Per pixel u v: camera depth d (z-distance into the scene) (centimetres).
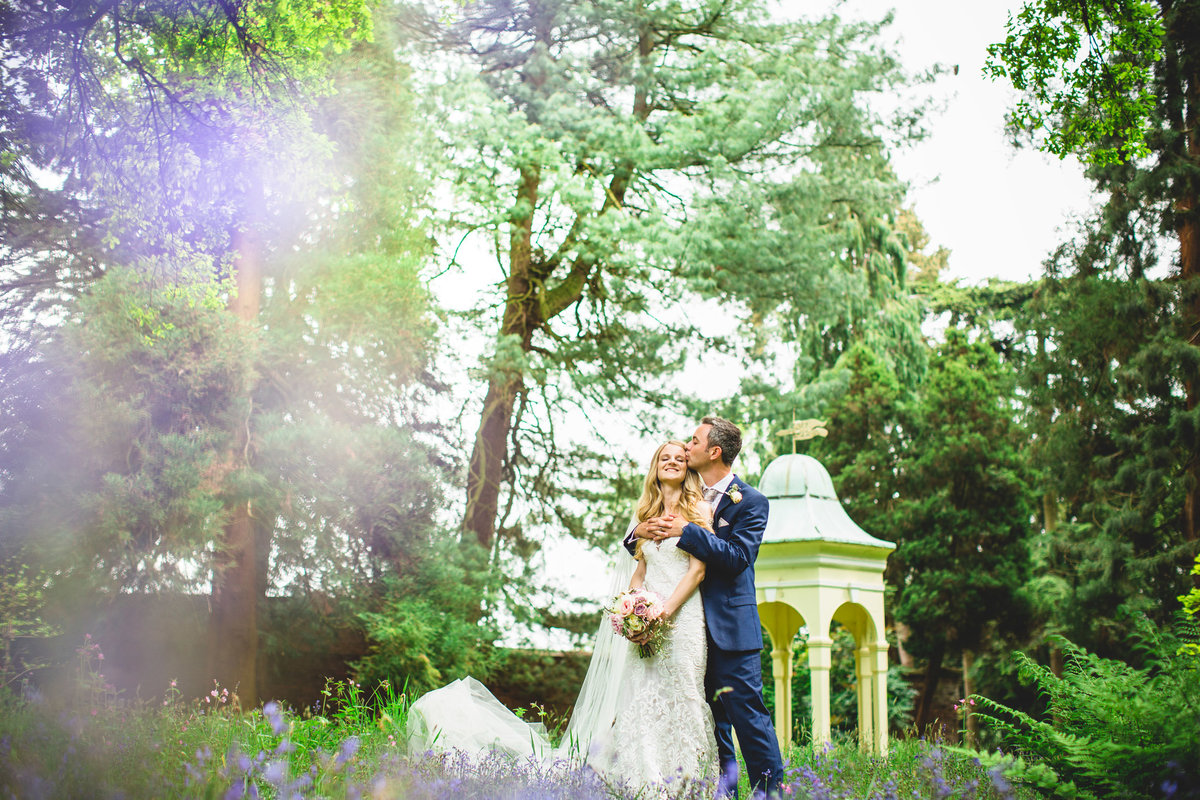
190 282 951
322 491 1112
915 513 1922
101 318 945
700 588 446
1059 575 1898
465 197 1397
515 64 1570
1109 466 1538
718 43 1598
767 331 1636
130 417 955
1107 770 434
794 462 763
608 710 454
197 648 1076
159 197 877
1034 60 838
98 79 809
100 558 945
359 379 1236
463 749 489
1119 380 1477
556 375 1487
